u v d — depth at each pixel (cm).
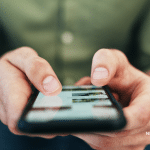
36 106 29
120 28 88
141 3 85
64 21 82
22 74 45
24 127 25
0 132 65
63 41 84
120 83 51
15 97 36
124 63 48
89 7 81
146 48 92
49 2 79
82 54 87
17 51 49
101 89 42
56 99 34
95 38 86
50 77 34
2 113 43
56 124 25
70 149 58
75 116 26
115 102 30
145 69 90
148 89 41
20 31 84
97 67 38
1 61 49
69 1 79
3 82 42
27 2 79
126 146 41
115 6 83
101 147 41
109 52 42
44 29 83
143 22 89
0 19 82
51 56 87
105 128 25
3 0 79
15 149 58
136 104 35
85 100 33
